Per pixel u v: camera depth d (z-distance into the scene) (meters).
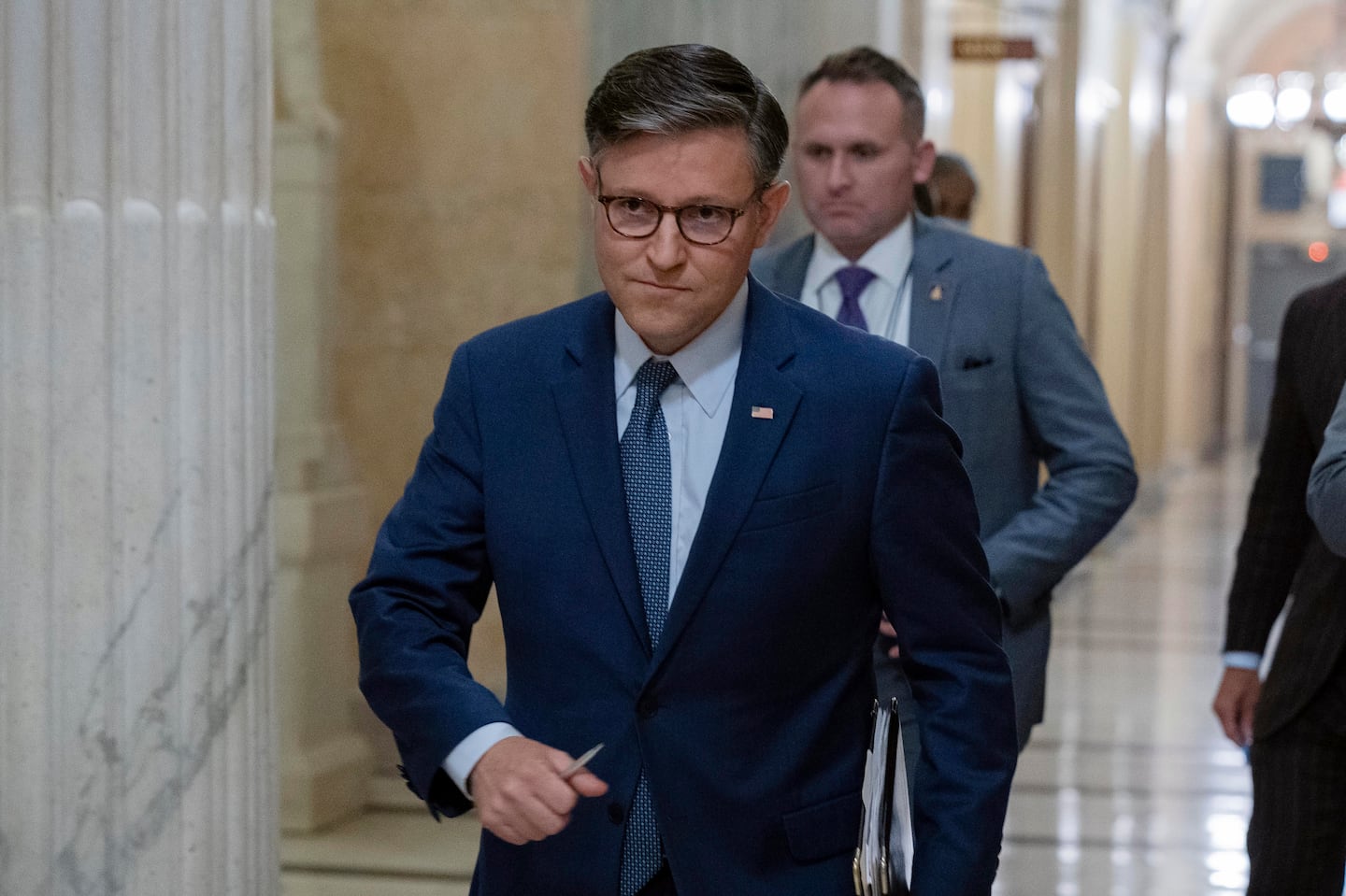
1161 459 33.34
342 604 9.80
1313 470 4.33
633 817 3.28
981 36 15.75
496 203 11.42
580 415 3.33
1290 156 45.91
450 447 3.44
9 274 3.61
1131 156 28.67
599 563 3.27
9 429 3.62
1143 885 8.95
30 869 3.66
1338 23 42.34
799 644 3.28
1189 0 34.09
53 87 3.61
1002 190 20.80
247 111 3.95
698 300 3.10
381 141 11.52
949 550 3.35
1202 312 42.91
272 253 4.13
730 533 3.21
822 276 5.77
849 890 3.27
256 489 4.02
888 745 3.22
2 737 3.66
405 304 11.59
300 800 9.25
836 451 3.27
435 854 8.91
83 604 3.68
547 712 3.32
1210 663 15.95
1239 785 11.23
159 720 3.76
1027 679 5.43
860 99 5.54
